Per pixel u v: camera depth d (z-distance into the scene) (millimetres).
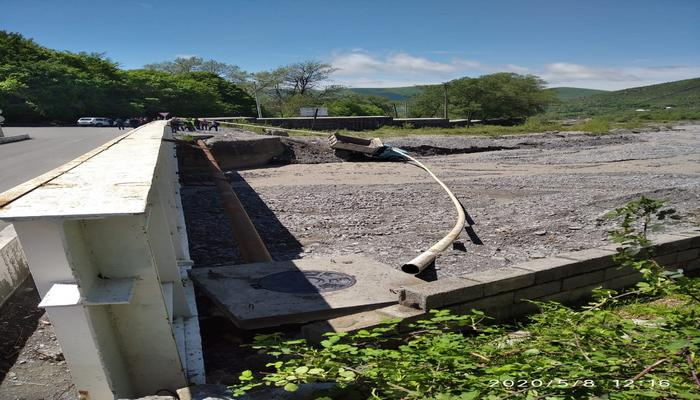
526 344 2639
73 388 3148
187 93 67875
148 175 2789
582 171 18562
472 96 77875
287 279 5090
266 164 20109
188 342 3223
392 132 39156
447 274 6535
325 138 25984
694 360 2158
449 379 2209
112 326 2443
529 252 7598
